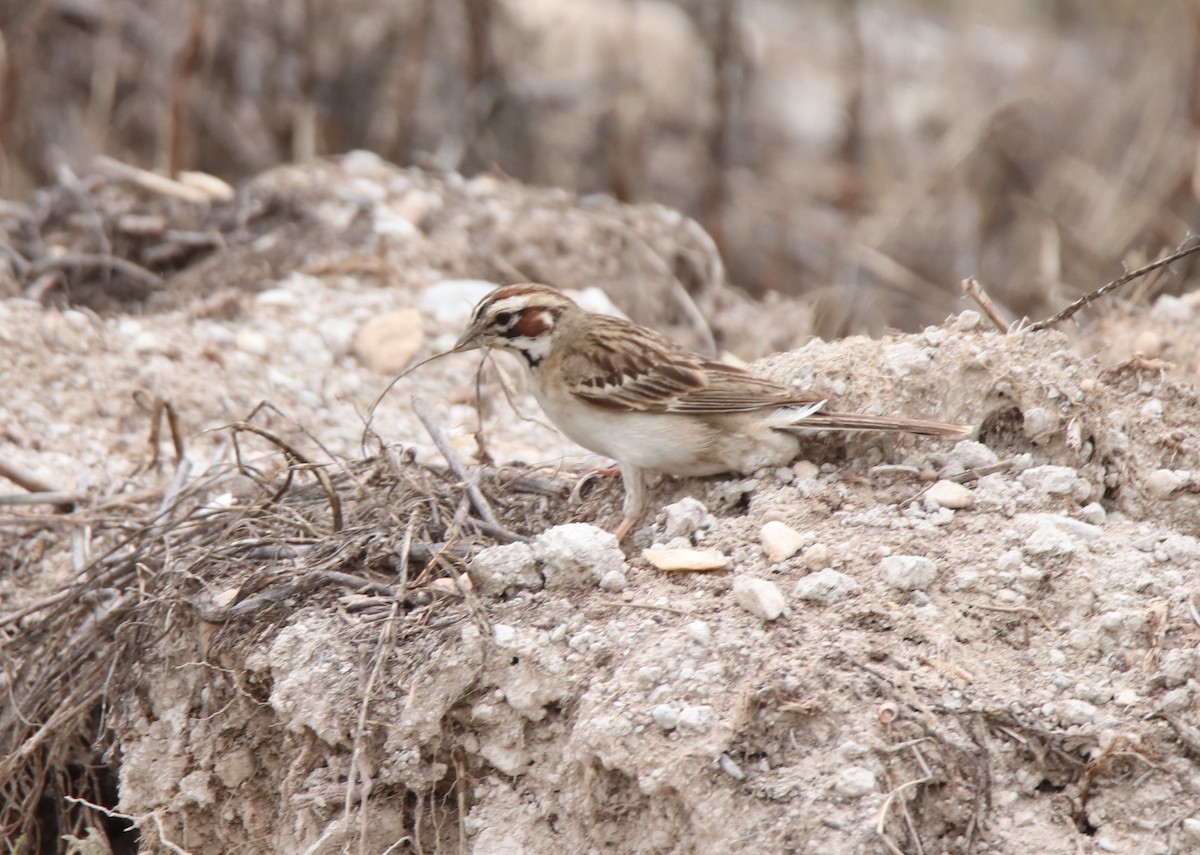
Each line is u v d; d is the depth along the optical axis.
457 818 8.97
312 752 9.13
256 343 14.52
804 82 26.30
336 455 10.91
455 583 9.19
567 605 8.97
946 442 9.88
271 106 21.78
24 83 21.75
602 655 8.66
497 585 9.12
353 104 22.59
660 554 9.19
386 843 9.02
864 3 29.03
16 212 16.59
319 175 17.12
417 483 10.07
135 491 12.16
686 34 24.72
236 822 9.64
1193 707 8.20
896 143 24.53
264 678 9.38
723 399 9.67
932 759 8.05
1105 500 9.84
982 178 22.38
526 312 10.27
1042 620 8.66
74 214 16.44
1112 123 23.12
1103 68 25.38
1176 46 22.64
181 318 14.88
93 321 14.50
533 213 17.09
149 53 22.02
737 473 9.96
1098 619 8.60
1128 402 10.39
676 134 23.75
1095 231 20.31
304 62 21.30
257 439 13.34
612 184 20.31
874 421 9.55
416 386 14.31
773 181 22.70
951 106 24.94
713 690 8.30
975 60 26.81
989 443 10.08
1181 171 19.81
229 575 9.89
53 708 10.27
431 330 14.91
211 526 10.41
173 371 13.99
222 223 16.45
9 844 10.38
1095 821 8.06
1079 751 8.14
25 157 21.55
